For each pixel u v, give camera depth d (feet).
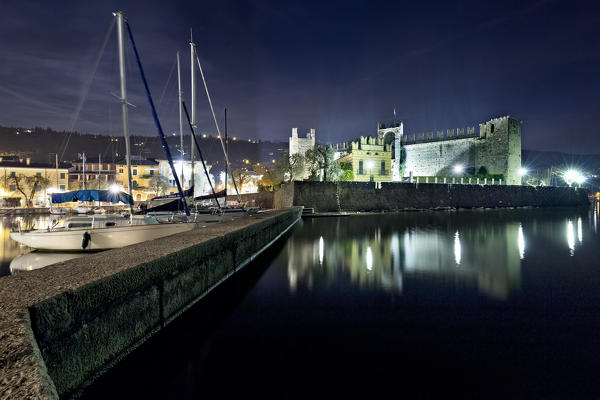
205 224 62.69
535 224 122.72
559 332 27.17
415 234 92.99
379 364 22.17
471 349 24.36
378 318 30.66
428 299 36.06
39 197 225.15
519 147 258.98
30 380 8.47
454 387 19.52
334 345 25.23
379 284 42.24
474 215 168.04
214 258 37.70
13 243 81.61
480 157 262.47
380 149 222.48
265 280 44.09
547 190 256.52
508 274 47.42
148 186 268.62
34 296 15.21
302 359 23.02
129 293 21.36
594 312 31.94
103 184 247.91
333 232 97.60
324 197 171.42
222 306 33.96
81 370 16.94
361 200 182.19
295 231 99.96
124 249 29.22
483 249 68.95
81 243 56.29
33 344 10.96
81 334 17.04
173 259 27.40
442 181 229.25
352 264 54.13
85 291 17.26
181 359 23.13
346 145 266.57
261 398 18.33
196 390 19.24
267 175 245.65
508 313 31.76
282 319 30.40
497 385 19.60
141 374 21.04
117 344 20.03
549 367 21.65
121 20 61.57
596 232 98.78
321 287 40.83
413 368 21.67
